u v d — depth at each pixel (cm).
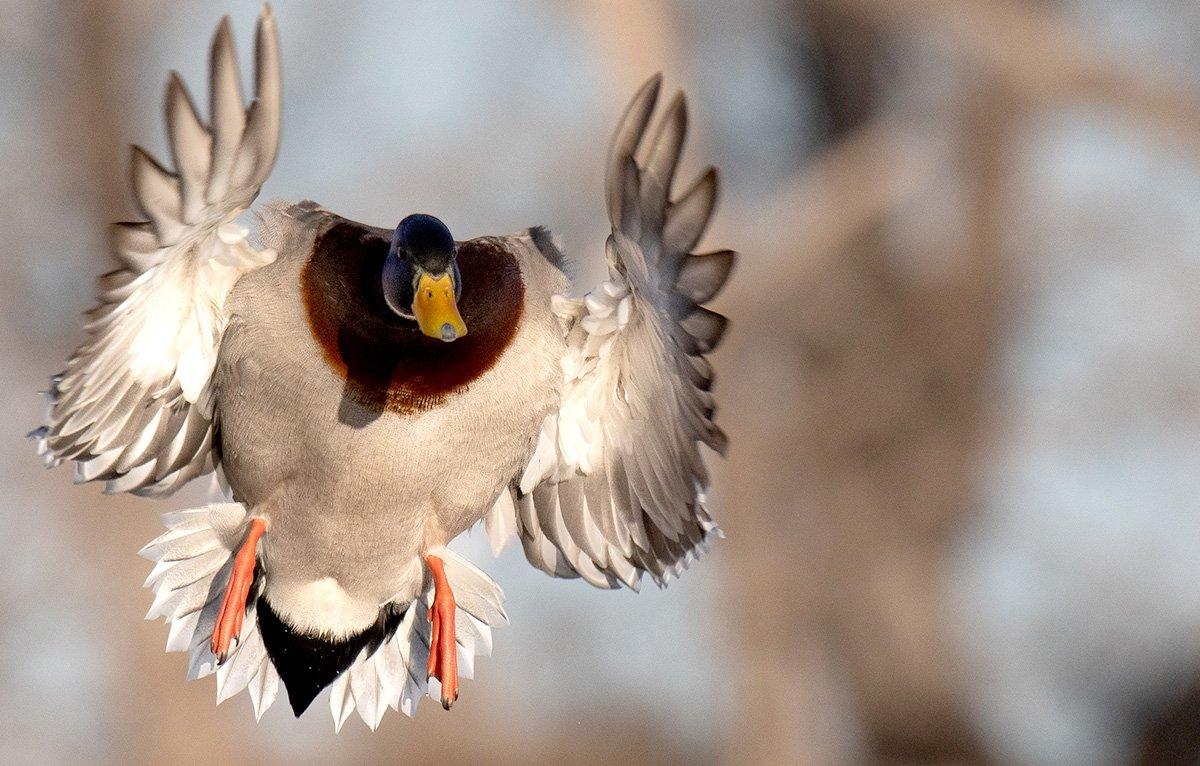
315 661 618
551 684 1484
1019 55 1557
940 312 1864
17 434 1490
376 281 565
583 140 1522
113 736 1505
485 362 572
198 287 573
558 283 592
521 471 629
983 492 1875
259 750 1527
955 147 1872
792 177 1908
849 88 1983
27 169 1623
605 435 622
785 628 1706
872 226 1761
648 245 539
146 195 527
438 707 1406
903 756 1834
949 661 1830
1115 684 1544
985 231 1872
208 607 616
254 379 571
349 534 595
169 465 614
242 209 539
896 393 1828
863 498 1809
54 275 1588
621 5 1539
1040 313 1867
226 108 505
